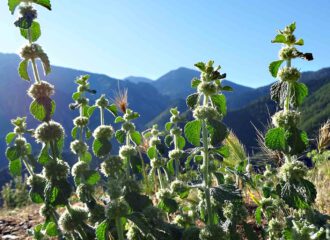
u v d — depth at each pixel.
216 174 0.31
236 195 0.24
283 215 0.32
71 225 0.28
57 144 0.29
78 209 0.28
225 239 0.25
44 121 0.26
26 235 0.48
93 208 0.29
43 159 0.28
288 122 0.23
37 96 0.26
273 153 0.45
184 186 0.26
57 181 0.27
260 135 0.47
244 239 0.35
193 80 0.26
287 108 0.24
